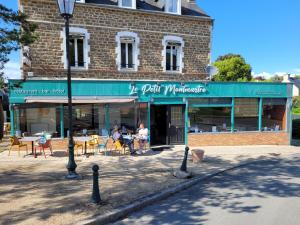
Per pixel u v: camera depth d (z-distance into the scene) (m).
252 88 16.44
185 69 16.14
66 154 12.48
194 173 9.92
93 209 6.15
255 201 7.30
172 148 14.87
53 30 13.44
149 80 14.85
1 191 7.27
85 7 13.84
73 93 13.59
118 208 6.27
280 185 8.85
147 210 6.61
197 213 6.45
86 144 13.17
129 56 15.12
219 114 16.22
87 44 14.00
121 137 12.80
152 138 15.82
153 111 15.71
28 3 12.91
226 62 41.59
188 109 15.59
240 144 16.45
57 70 13.63
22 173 9.25
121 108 14.55
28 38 8.73
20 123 13.27
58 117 13.69
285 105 17.23
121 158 12.16
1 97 18.45
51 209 6.09
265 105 17.03
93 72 14.24
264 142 16.86
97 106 14.19
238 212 6.53
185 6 16.89
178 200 7.34
